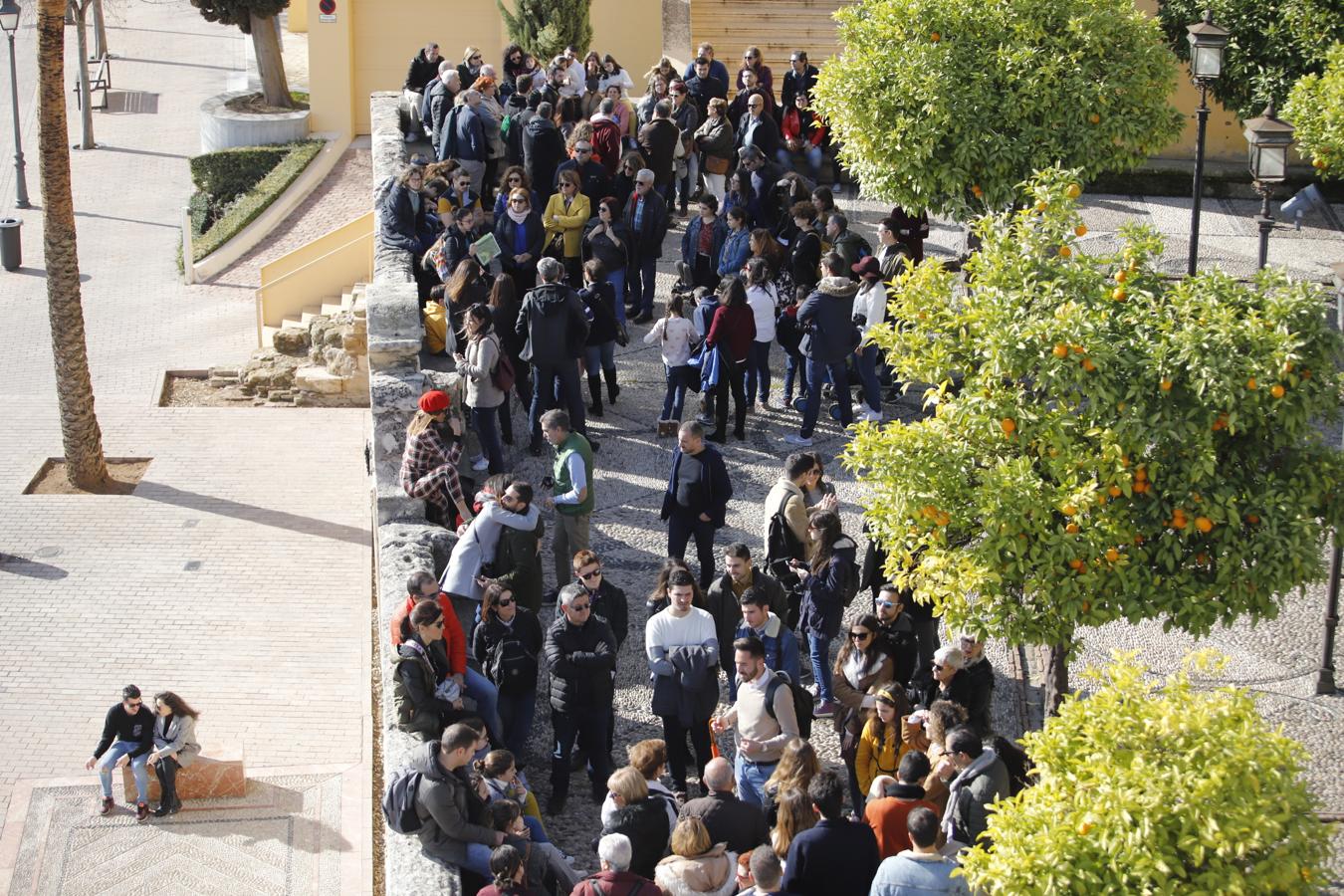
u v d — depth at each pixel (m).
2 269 30.89
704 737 10.99
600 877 8.52
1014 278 10.68
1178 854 7.37
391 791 9.42
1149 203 24.06
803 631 12.03
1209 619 10.06
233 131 34.66
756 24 29.56
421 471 13.41
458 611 12.26
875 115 16.92
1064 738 8.01
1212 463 9.72
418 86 23.83
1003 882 7.45
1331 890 10.09
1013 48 16.75
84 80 38.44
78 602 17.61
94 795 14.59
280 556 18.80
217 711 15.68
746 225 17.22
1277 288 10.18
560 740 10.95
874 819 9.07
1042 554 10.06
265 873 13.53
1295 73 21.84
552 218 18.12
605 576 13.99
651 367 18.20
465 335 15.12
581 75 24.17
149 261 31.62
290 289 26.42
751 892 8.38
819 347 15.61
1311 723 12.33
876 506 10.60
